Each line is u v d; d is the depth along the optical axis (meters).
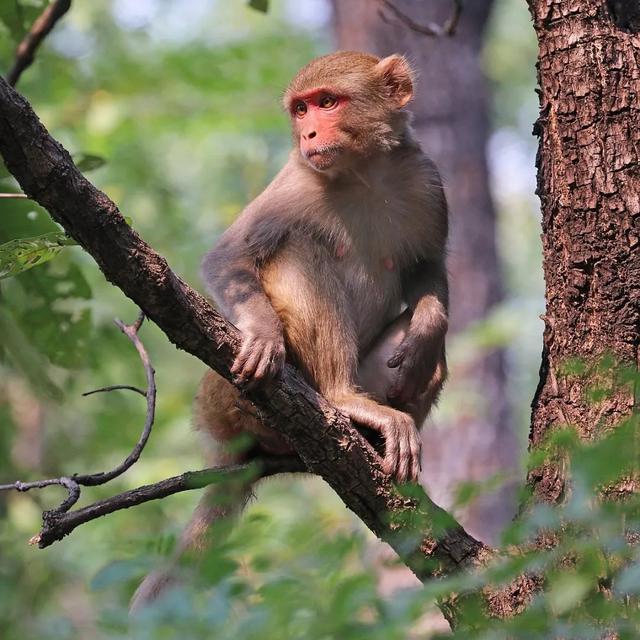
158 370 28.92
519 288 46.62
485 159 22.86
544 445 7.08
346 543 6.77
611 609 6.45
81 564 17.30
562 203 8.81
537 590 7.82
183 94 29.31
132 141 29.08
